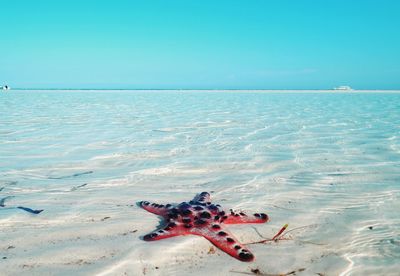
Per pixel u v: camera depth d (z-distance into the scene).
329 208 3.71
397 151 6.51
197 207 3.15
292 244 2.89
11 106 17.38
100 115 13.13
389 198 4.02
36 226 3.16
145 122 10.99
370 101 22.88
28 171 5.16
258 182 4.67
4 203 3.77
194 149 6.79
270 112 14.74
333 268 2.54
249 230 3.11
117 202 3.84
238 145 7.20
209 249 2.73
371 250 2.81
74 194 4.11
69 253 2.65
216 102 22.23
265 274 2.45
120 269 2.45
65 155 6.19
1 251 2.67
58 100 23.66
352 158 6.00
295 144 7.30
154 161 5.80
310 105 19.19
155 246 2.75
